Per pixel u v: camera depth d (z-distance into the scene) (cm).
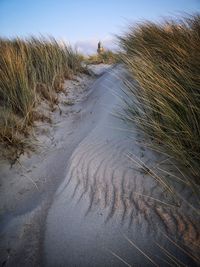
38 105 340
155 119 221
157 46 322
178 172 180
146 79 245
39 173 229
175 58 264
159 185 176
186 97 197
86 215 169
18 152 250
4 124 264
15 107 298
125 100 294
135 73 275
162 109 204
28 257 148
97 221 163
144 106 246
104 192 183
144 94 247
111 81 393
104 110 309
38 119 312
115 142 237
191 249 133
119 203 171
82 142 256
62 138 289
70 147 262
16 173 229
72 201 183
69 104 387
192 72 219
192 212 152
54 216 173
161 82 222
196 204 156
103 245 147
